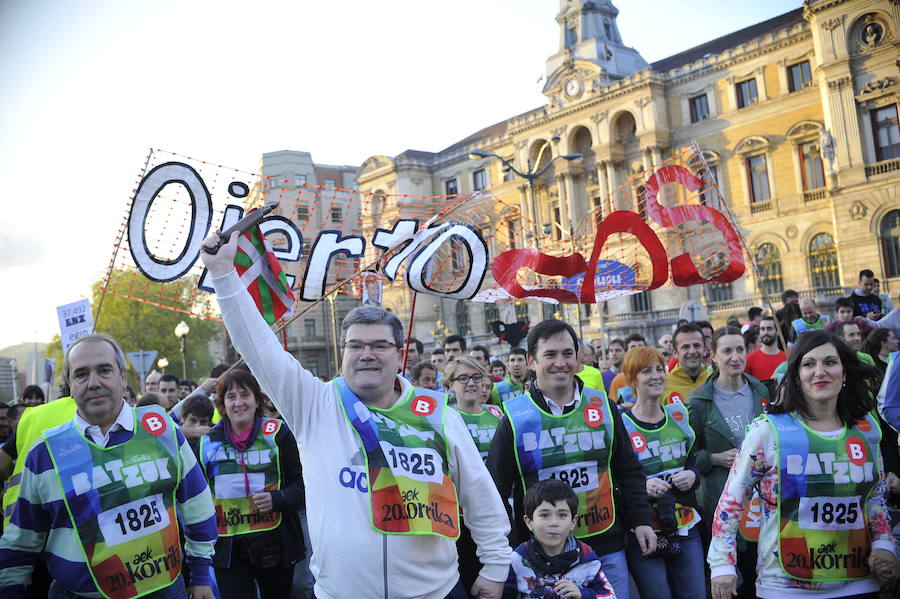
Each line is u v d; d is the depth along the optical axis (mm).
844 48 42750
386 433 3904
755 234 48594
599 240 8055
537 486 5020
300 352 63719
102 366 4453
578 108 56156
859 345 9812
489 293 9250
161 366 46125
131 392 9508
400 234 7617
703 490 6918
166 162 6945
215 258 3715
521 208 61125
